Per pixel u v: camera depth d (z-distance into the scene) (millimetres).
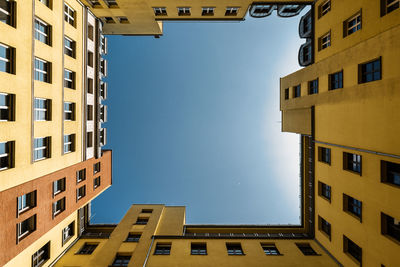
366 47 17266
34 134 18906
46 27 20609
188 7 29203
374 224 16781
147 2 27688
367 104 17203
